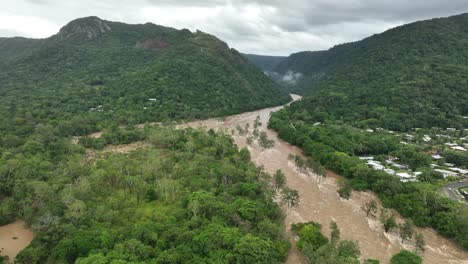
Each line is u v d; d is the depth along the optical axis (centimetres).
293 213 10156
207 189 10369
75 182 10556
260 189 10450
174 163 12712
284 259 7731
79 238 7231
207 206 8844
